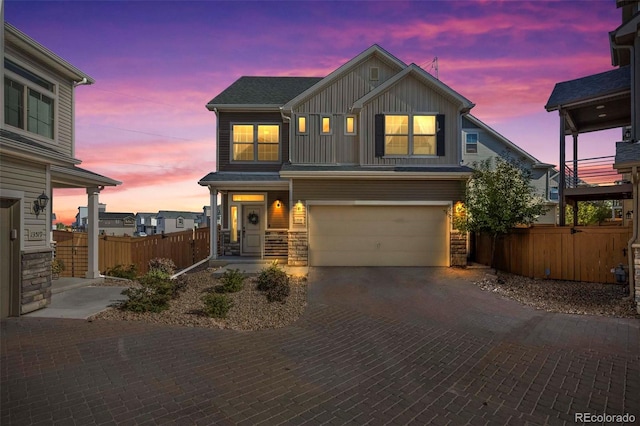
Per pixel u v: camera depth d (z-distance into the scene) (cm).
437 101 1285
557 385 420
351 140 1316
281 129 1489
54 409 346
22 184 693
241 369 457
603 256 955
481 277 1055
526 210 1018
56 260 1087
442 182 1225
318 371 458
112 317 662
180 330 602
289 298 830
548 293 877
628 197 1339
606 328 622
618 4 1086
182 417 339
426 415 355
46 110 1032
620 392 400
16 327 601
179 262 1578
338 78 1330
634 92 1009
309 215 1231
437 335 604
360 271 1135
